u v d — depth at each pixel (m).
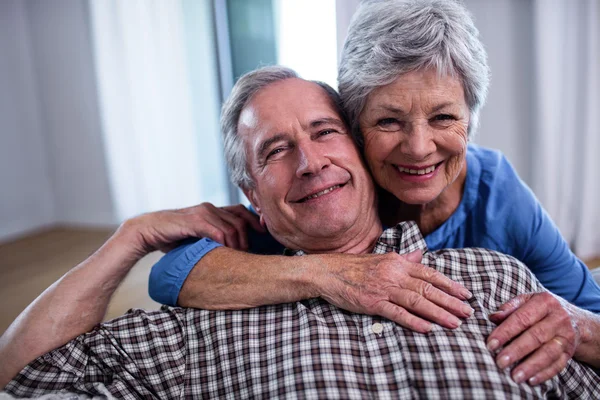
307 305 1.16
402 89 1.12
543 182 3.14
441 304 1.04
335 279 1.10
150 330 1.18
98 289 1.30
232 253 1.26
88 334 1.20
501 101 3.23
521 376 0.98
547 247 1.39
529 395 0.98
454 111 1.15
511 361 0.98
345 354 1.05
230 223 1.43
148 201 4.56
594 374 1.12
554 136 3.10
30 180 4.97
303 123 1.21
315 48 3.87
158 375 1.16
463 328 1.03
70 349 1.19
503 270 1.16
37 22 4.77
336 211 1.21
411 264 1.10
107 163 4.76
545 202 3.16
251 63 4.22
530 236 1.39
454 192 1.40
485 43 3.19
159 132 4.41
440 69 1.10
